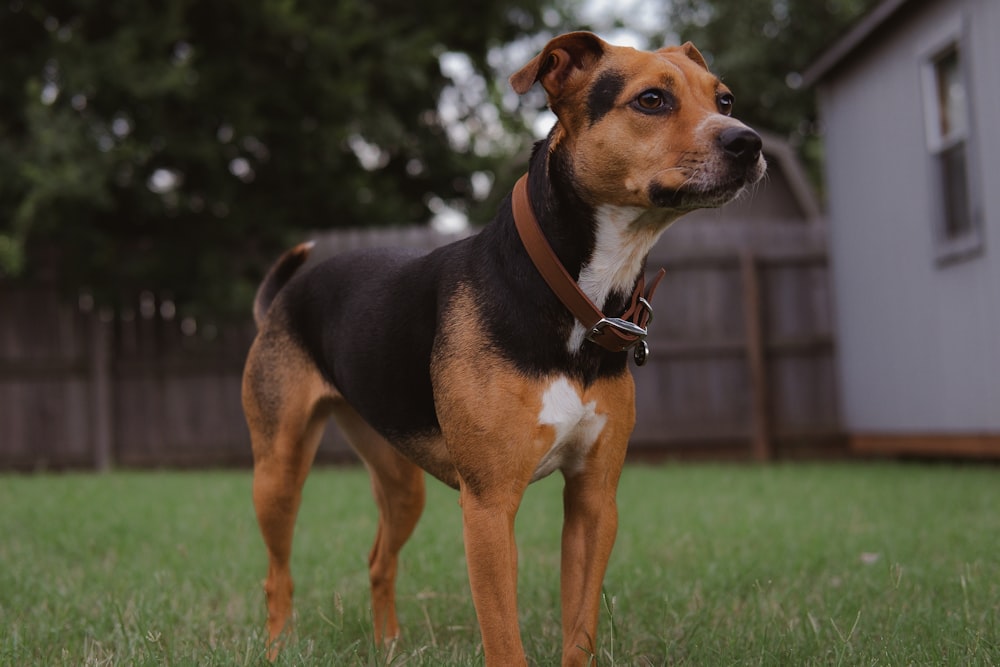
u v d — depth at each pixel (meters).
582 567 2.95
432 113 14.24
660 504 6.35
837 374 10.45
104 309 10.10
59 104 9.38
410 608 3.96
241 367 10.39
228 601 4.01
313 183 11.45
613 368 2.89
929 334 8.81
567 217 2.80
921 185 8.83
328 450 10.23
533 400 2.74
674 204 2.70
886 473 8.11
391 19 11.99
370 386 3.23
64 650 3.17
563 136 2.86
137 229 10.50
